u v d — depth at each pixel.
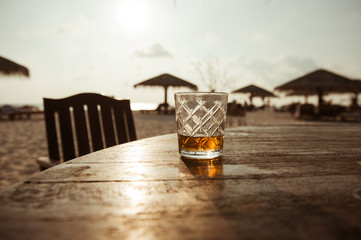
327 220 0.18
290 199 0.22
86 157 0.38
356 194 0.23
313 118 7.53
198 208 0.20
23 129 5.06
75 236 0.16
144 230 0.16
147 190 0.24
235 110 5.81
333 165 0.34
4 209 0.19
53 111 0.70
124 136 0.83
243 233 0.16
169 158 0.38
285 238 0.16
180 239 0.15
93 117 0.76
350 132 0.75
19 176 1.97
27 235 0.16
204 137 0.36
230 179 0.28
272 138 0.61
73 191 0.23
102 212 0.19
